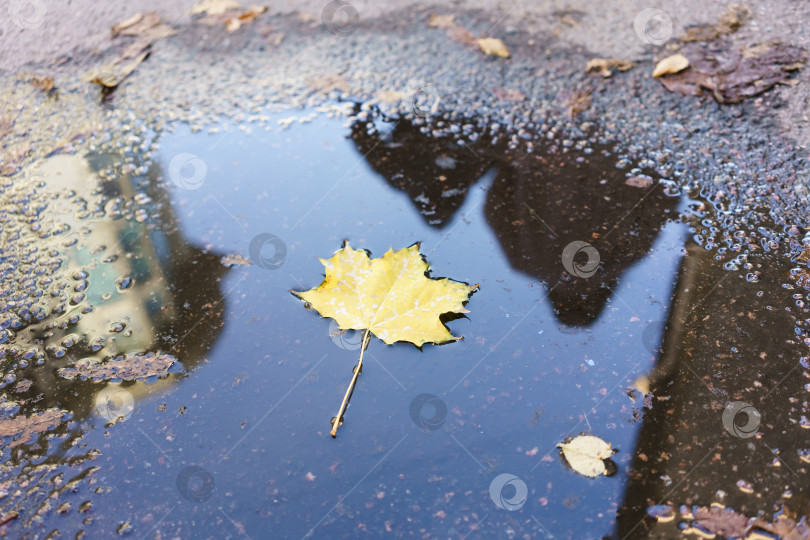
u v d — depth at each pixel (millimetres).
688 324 863
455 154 1025
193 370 857
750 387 821
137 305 906
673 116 1042
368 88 1108
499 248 930
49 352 875
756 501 765
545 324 872
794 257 903
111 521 777
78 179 1024
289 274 921
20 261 947
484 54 1139
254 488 789
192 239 957
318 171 1016
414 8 1221
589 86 1085
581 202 966
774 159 985
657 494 772
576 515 766
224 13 1230
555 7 1199
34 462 808
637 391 826
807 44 1099
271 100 1103
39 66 1171
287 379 847
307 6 1236
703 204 954
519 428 811
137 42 1194
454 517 769
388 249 936
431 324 863
